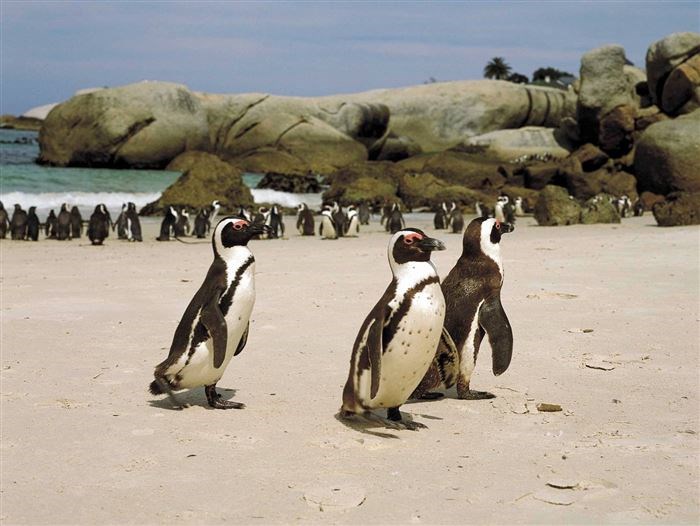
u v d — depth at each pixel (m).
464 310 6.70
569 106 71.31
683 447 5.54
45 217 34.38
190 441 5.80
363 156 78.88
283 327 10.02
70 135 70.44
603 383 7.30
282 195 50.16
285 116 79.00
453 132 89.88
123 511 4.52
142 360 8.39
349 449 5.60
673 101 50.34
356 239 27.03
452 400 6.90
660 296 11.80
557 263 15.98
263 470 5.18
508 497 4.68
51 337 9.46
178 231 28.61
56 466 5.28
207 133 75.25
